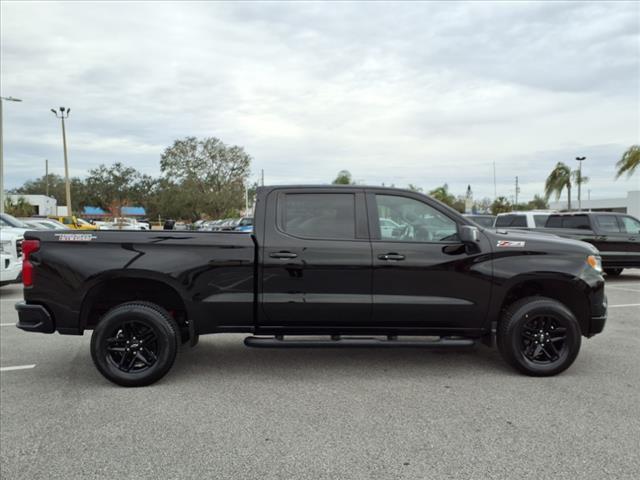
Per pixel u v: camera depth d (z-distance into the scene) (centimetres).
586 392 459
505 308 527
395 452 346
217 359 581
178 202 6938
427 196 512
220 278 491
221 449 353
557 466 324
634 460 331
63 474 321
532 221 1441
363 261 490
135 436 375
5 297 1032
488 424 390
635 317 809
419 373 522
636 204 4544
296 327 501
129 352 492
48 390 479
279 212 504
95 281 484
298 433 378
